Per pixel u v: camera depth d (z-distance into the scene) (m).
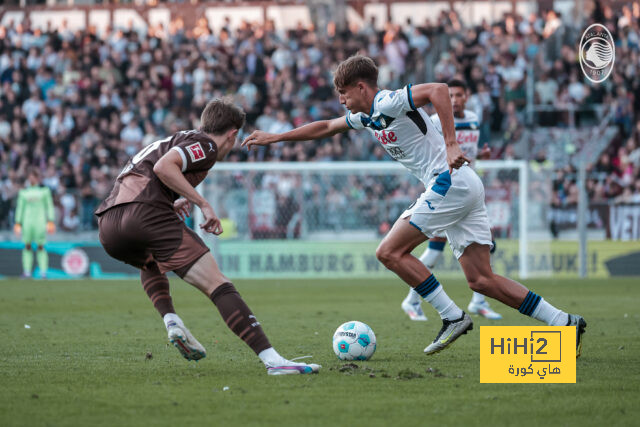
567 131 30.41
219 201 25.53
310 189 25.48
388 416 5.58
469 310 14.08
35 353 9.09
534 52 32.56
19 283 23.42
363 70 8.04
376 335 10.87
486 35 33.97
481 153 12.58
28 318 13.55
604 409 5.82
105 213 7.35
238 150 30.36
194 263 7.14
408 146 8.29
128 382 6.96
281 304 16.45
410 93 7.77
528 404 5.98
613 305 15.61
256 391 6.47
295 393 6.38
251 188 25.53
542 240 24.75
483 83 31.78
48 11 39.94
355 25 37.41
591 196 27.31
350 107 8.20
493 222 24.75
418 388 6.60
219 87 33.16
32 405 5.96
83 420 5.48
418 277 8.40
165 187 7.24
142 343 10.07
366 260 25.41
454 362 8.18
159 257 7.19
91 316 13.93
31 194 25.38
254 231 25.58
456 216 8.30
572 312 14.17
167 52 34.94
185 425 5.33
